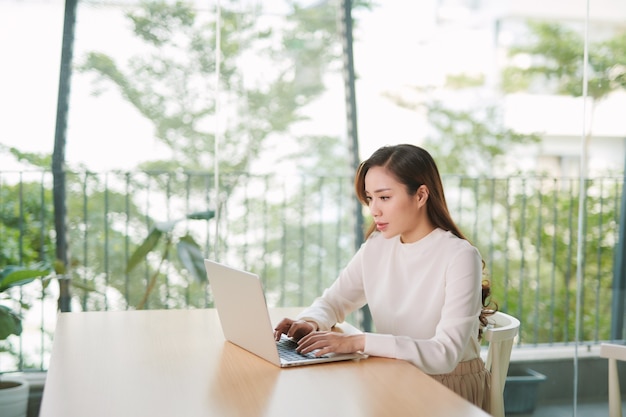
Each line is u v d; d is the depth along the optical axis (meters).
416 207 1.73
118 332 1.82
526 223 3.25
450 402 1.25
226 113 3.27
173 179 3.20
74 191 3.08
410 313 1.76
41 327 3.05
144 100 3.15
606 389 2.91
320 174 3.44
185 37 3.19
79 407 1.23
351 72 3.44
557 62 3.15
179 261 3.21
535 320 3.20
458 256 1.67
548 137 3.19
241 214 3.32
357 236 3.51
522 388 3.12
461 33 3.36
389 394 1.30
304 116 3.40
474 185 3.35
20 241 3.04
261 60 3.31
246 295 1.51
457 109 3.38
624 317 2.89
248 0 3.28
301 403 1.25
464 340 1.58
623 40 2.87
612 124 2.89
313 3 3.39
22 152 3.02
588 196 2.90
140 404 1.25
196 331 1.83
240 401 1.26
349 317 3.60
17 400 2.93
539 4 3.17
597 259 2.91
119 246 3.14
